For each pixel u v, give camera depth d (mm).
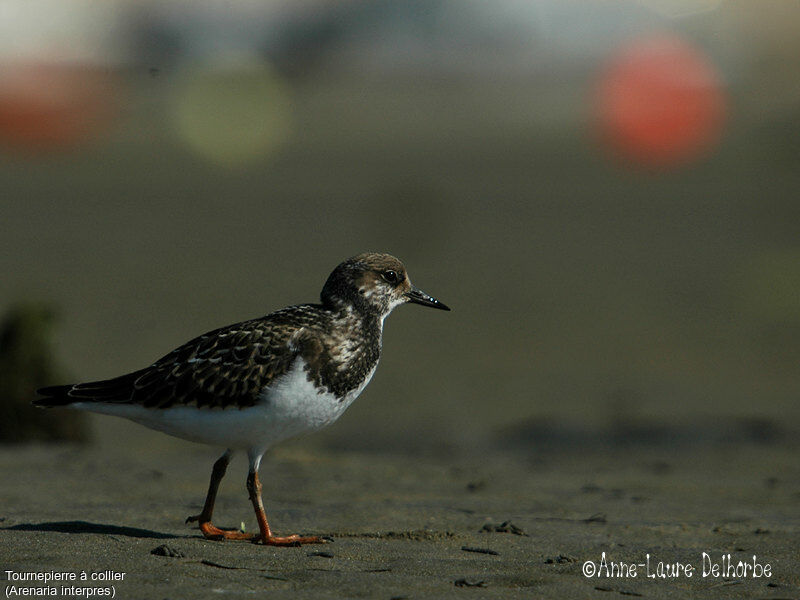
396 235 25938
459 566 5547
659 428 12266
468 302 20047
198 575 5102
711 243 25203
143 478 8484
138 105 47000
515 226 27297
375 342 6625
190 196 31141
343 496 7973
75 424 10852
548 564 5664
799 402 13578
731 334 17656
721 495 8422
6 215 27906
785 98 51344
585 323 18484
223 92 51188
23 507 7066
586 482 9016
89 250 23781
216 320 17891
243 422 6105
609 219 28250
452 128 46000
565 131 45062
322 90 56219
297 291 20172
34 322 10836
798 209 29016
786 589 5305
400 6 63312
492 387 14633
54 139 40656
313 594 4828
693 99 50781
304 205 29875
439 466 9734
